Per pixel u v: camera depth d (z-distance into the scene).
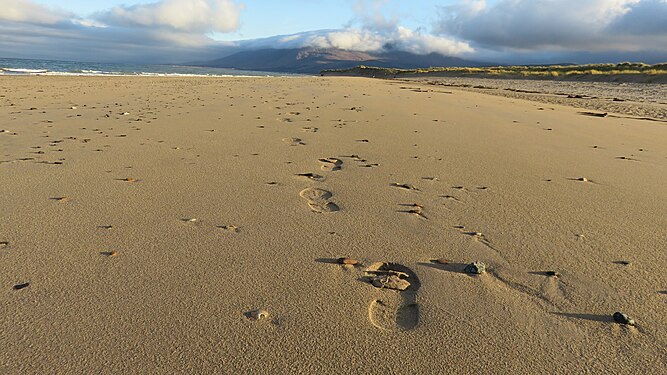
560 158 4.62
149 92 11.91
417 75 52.56
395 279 2.06
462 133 6.07
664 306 1.86
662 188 3.57
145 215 2.74
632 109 10.95
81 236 2.42
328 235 2.52
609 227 2.70
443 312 1.81
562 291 1.96
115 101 9.26
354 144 5.05
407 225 2.68
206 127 5.91
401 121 7.03
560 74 31.89
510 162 4.38
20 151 4.31
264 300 1.86
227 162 4.07
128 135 5.25
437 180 3.67
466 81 32.41
